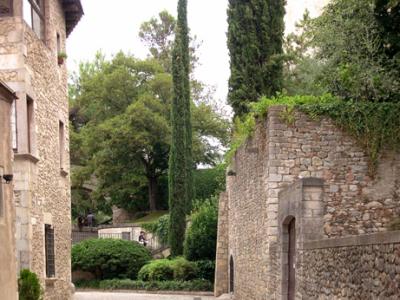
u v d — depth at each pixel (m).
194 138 36.19
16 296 9.60
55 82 14.62
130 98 38.03
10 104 9.75
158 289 25.28
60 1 15.50
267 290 12.64
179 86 30.16
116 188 36.50
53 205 14.10
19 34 11.76
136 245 28.30
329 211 12.41
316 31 15.03
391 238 5.84
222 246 22.42
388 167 12.49
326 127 12.64
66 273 15.53
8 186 9.43
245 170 16.02
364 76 13.04
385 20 12.70
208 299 20.91
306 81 20.50
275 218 12.45
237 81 20.94
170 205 29.30
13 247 9.54
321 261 8.30
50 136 13.95
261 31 21.06
